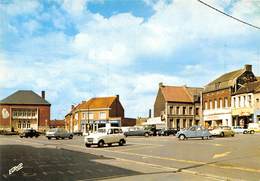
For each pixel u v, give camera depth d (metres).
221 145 34.25
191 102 87.31
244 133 62.00
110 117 97.38
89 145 38.09
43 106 109.88
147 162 22.72
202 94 83.19
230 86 73.56
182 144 37.09
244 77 74.31
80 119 103.44
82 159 24.50
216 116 77.56
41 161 22.86
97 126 98.62
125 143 40.94
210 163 21.69
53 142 48.00
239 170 18.55
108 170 18.67
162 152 29.56
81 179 15.55
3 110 106.62
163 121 85.44
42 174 17.06
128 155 27.81
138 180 15.30
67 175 16.77
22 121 107.88
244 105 69.56
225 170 18.59
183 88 90.44
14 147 36.66
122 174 17.19
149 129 66.25
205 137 46.97
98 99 102.94
